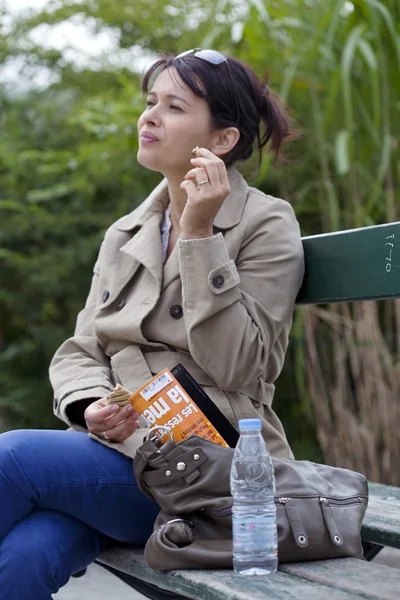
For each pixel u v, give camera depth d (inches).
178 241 119.8
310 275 137.3
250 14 237.8
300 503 106.4
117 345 134.5
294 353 278.7
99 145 299.9
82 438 120.0
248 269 126.1
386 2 222.1
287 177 259.3
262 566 100.7
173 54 135.6
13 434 117.0
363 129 233.9
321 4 237.0
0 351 344.5
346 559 106.2
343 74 211.2
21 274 332.2
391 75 225.0
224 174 118.1
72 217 317.1
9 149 335.6
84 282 325.7
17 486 113.3
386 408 221.6
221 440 114.0
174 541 105.6
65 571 115.3
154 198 140.2
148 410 114.7
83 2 340.2
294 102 246.2
